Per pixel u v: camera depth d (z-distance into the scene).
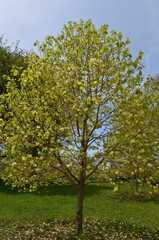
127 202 17.30
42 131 7.89
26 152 8.23
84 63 9.04
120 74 7.93
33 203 15.59
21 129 7.82
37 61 9.28
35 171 8.27
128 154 7.82
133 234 9.87
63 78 8.50
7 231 9.54
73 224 10.94
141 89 7.66
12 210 13.54
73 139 8.38
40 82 8.65
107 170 8.29
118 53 8.24
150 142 7.89
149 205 16.66
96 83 7.80
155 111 7.80
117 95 8.24
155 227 11.41
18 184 8.48
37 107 7.92
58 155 8.42
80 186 9.17
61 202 16.31
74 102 7.71
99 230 10.07
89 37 8.97
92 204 16.31
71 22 9.41
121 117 8.08
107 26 8.52
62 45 9.39
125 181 7.89
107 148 7.63
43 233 9.35
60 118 8.17
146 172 7.55
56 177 9.09
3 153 7.99
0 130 7.62
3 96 8.40
